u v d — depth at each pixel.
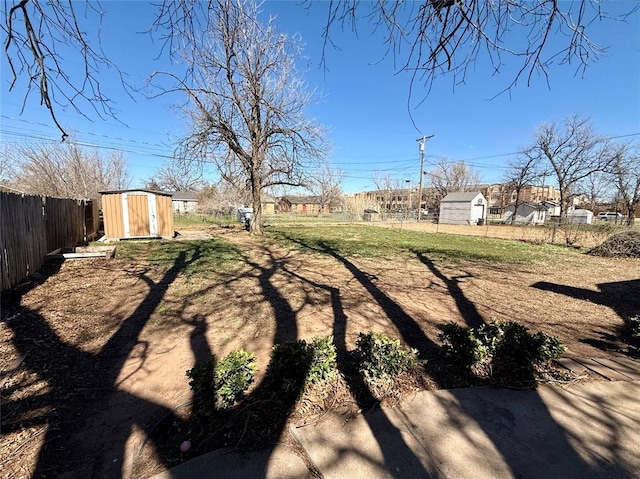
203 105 12.02
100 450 1.83
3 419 2.08
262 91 12.79
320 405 2.23
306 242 13.01
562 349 2.88
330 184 42.41
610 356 3.25
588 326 4.22
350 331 3.80
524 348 2.80
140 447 1.86
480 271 7.92
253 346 3.34
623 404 2.37
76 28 2.04
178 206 41.19
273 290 5.56
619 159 22.45
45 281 5.57
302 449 1.84
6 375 2.61
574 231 15.20
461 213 31.94
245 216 24.45
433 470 1.72
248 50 11.66
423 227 25.11
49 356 2.98
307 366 2.28
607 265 9.23
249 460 1.75
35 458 1.76
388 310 4.66
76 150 20.22
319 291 5.60
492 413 2.22
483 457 1.82
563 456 1.84
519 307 5.00
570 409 2.29
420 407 2.27
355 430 2.01
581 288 6.38
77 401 2.32
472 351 2.65
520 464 1.77
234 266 7.59
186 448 1.83
